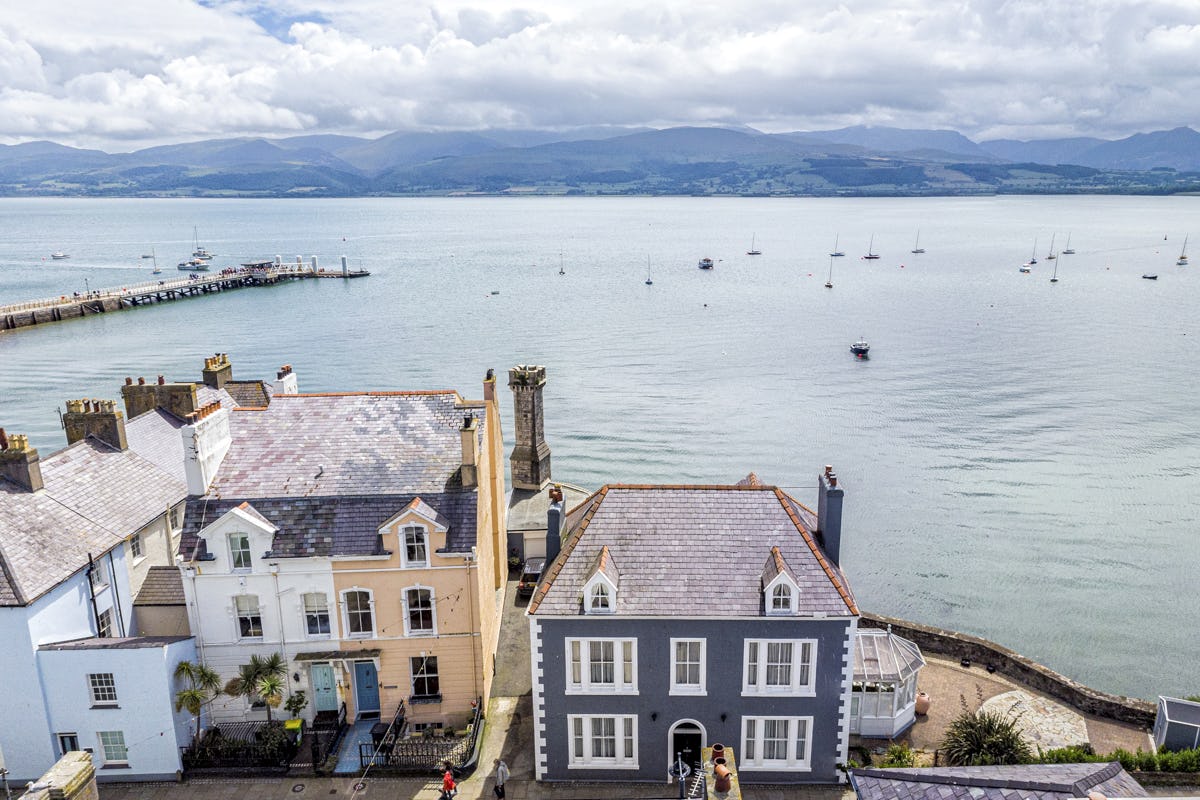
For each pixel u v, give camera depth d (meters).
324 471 38.34
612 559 34.62
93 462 41.22
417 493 37.41
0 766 33.91
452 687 37.97
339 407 41.59
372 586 36.41
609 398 111.06
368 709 38.62
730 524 35.66
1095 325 156.50
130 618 38.81
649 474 85.88
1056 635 58.31
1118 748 33.94
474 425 37.50
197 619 36.22
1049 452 90.88
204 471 36.91
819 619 32.91
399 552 35.97
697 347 140.75
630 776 35.22
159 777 34.91
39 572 33.31
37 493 36.56
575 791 34.50
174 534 43.78
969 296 194.38
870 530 73.38
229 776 35.00
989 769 23.98
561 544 37.56
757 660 33.72
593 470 86.88
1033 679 41.56
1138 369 123.06
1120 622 59.78
